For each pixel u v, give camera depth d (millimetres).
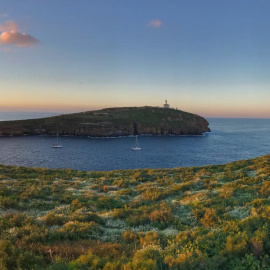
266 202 13852
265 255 6988
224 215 12562
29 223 10570
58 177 27719
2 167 30469
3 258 6570
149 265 6211
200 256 6797
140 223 12484
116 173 31750
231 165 30844
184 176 27078
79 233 10281
